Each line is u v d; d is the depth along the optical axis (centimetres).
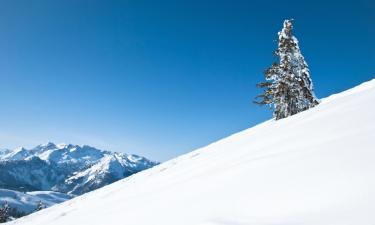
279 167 632
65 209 2150
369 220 325
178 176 1231
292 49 3147
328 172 491
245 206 487
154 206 731
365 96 1264
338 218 352
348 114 969
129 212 774
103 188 2834
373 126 678
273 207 448
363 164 470
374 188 388
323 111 1344
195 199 641
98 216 919
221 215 483
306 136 881
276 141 1025
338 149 596
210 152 1839
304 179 502
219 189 650
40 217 2267
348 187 416
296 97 3058
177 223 518
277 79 3162
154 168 2802
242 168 771
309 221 371
